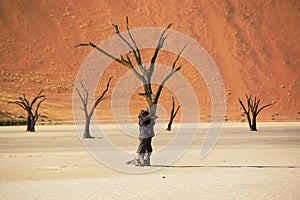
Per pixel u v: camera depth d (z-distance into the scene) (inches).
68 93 4409.5
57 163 930.7
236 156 1056.8
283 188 641.0
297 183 682.2
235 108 4709.6
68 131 2199.8
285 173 783.1
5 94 4185.5
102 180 716.7
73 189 641.0
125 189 639.8
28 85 4488.2
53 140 1595.7
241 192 613.0
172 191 623.8
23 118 3368.6
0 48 4968.0
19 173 794.2
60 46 5108.3
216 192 614.2
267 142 1483.8
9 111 3659.0
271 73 5280.5
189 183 685.9
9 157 1048.2
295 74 5300.2
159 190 631.8
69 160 984.9
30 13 5324.8
